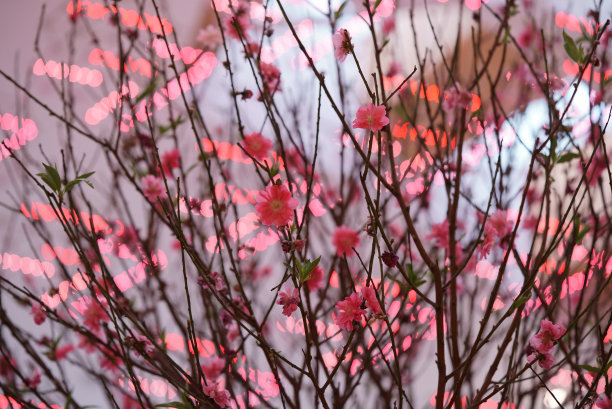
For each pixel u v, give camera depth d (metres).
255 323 2.17
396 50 3.06
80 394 2.93
